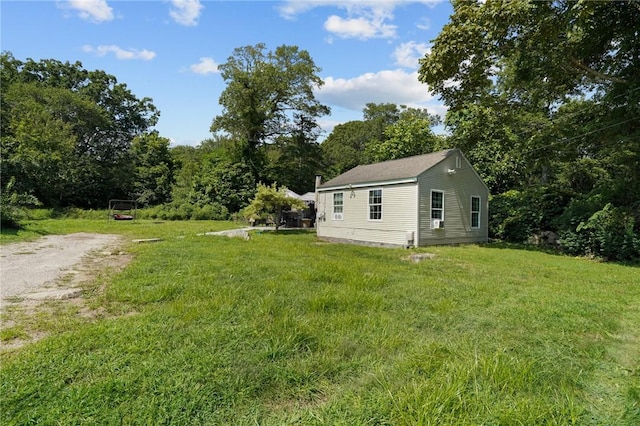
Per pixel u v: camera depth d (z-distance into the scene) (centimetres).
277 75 2638
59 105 2528
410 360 253
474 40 954
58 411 181
